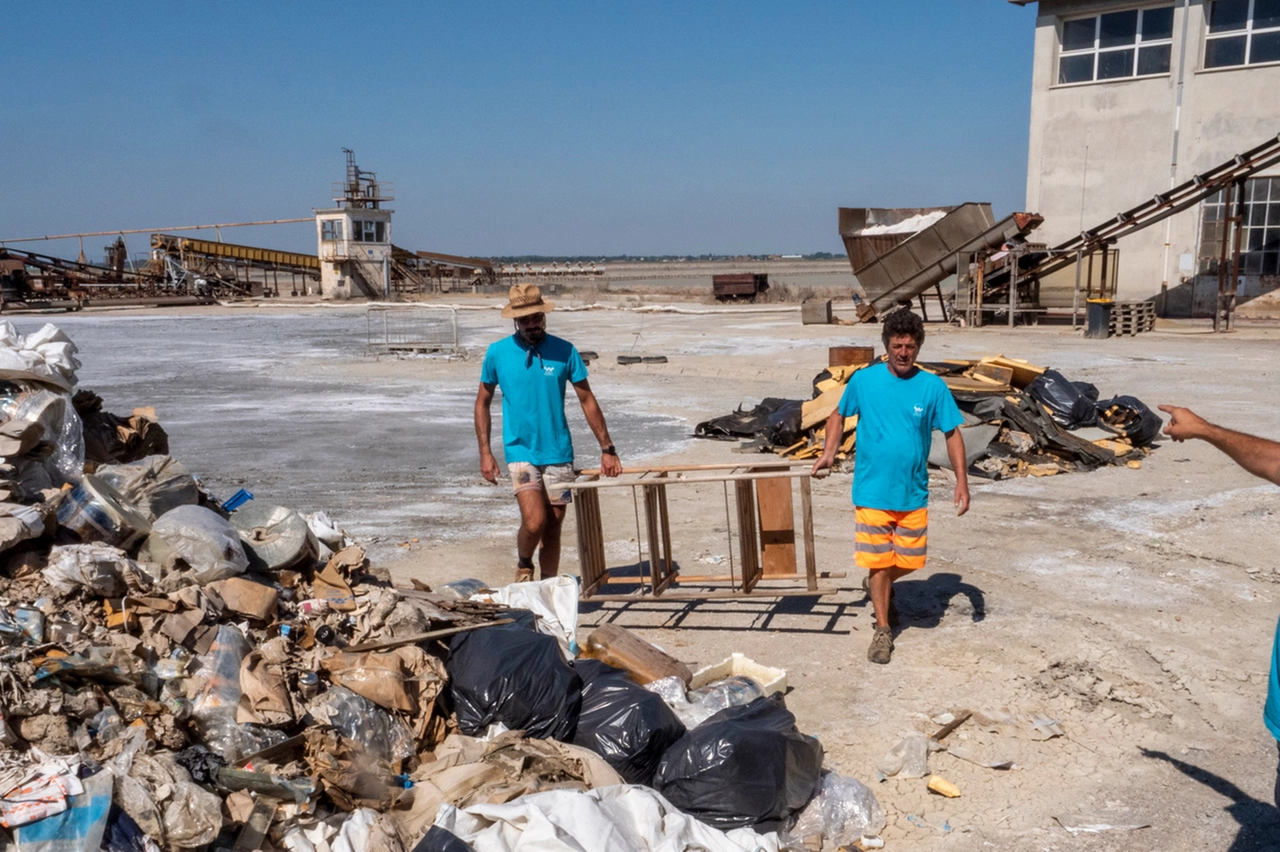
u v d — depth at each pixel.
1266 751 4.50
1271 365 19.25
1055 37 32.72
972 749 4.56
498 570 7.29
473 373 21.48
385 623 4.37
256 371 22.53
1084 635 5.84
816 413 11.46
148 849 2.96
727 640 5.95
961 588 6.75
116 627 3.76
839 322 33.16
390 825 3.41
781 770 3.82
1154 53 31.19
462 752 3.82
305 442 13.15
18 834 2.79
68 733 3.21
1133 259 32.06
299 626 4.18
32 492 4.38
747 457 11.38
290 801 3.39
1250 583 6.75
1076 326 28.84
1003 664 5.46
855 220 33.28
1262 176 29.62
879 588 5.62
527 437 6.22
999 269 30.14
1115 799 4.13
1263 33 29.39
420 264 78.50
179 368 23.30
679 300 59.34
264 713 3.61
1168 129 31.05
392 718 3.90
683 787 3.79
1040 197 33.56
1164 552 7.48
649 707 4.07
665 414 15.20
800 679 5.34
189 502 4.79
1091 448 10.55
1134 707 4.96
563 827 3.24
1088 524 8.34
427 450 12.54
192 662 3.77
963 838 3.87
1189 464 10.58
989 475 10.05
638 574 7.22
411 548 7.92
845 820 3.92
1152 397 15.38
